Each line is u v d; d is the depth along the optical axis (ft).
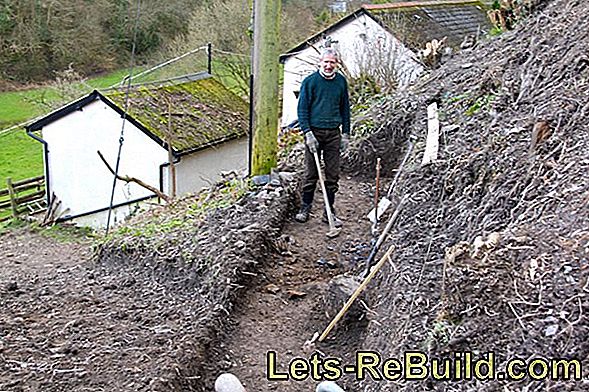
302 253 20.47
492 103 20.98
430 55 38.42
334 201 24.72
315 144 21.03
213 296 17.58
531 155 15.21
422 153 21.75
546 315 9.78
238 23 65.05
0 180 66.95
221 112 58.08
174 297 18.58
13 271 24.76
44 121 56.44
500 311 10.50
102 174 55.36
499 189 15.28
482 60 27.12
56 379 13.85
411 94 28.86
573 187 12.58
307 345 15.79
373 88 39.96
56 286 20.52
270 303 17.76
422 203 18.58
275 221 21.67
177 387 13.73
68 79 75.10
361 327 15.90
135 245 21.83
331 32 53.98
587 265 10.12
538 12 27.40
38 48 78.69
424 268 14.80
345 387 14.07
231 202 23.12
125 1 78.43
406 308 13.62
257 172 24.31
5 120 73.77
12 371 14.17
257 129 23.89
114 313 17.62
